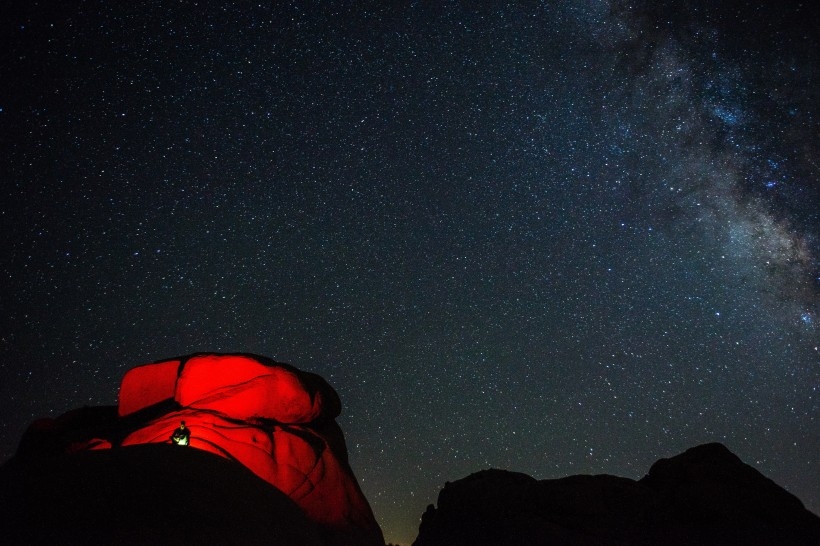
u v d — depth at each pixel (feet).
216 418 27.55
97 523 14.38
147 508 15.24
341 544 26.12
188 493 16.22
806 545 29.86
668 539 31.24
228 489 17.19
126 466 16.39
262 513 17.17
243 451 26.40
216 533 15.40
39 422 27.89
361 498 29.12
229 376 29.66
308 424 30.83
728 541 30.35
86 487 15.31
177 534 14.80
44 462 16.21
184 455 17.69
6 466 16.56
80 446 26.11
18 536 13.60
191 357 31.96
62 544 13.61
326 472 28.02
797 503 32.78
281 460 27.04
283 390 29.68
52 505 14.58
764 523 31.50
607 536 32.01
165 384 31.32
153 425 26.96
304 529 18.13
